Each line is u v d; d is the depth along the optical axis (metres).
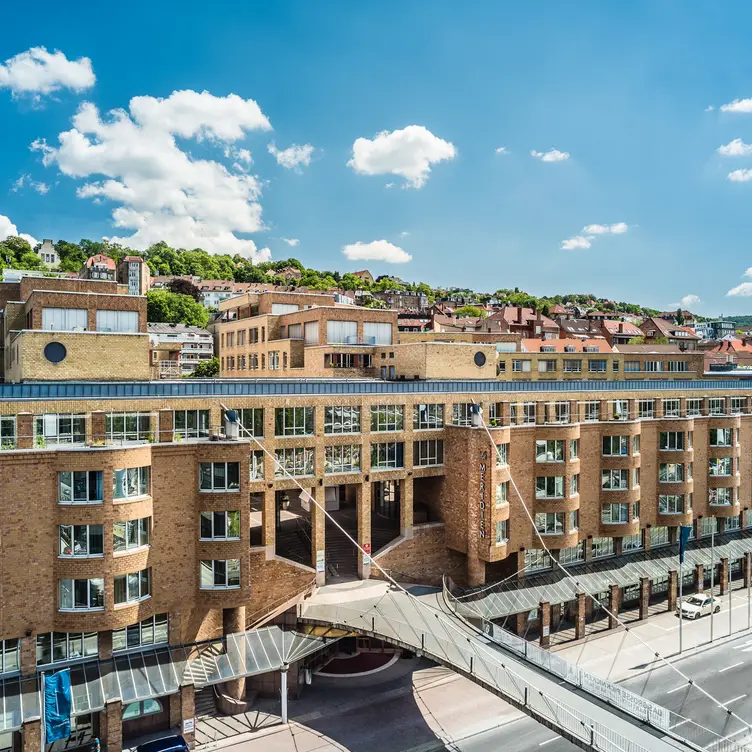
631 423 54.50
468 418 53.06
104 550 33.75
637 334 156.38
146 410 40.03
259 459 44.06
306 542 50.84
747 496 65.31
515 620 49.72
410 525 50.31
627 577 53.59
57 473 33.56
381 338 71.56
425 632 38.81
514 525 50.44
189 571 37.53
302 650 39.19
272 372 75.50
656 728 29.91
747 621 53.75
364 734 37.06
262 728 37.44
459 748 35.81
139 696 33.59
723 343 143.62
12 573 32.78
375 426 48.84
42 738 30.31
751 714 39.22
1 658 32.94
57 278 55.78
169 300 163.50
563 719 30.22
